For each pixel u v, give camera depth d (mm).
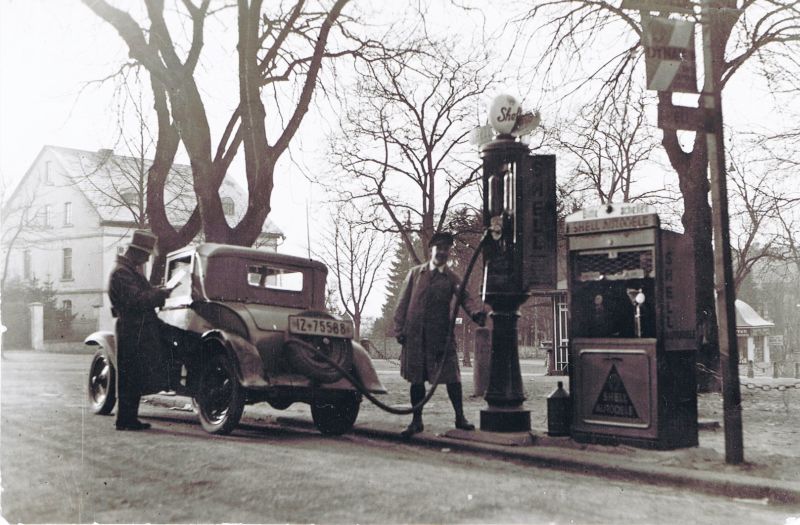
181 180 29781
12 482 5707
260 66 14992
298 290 9977
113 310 9102
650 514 5105
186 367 9422
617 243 7430
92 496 5305
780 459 6871
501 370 7926
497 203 7965
